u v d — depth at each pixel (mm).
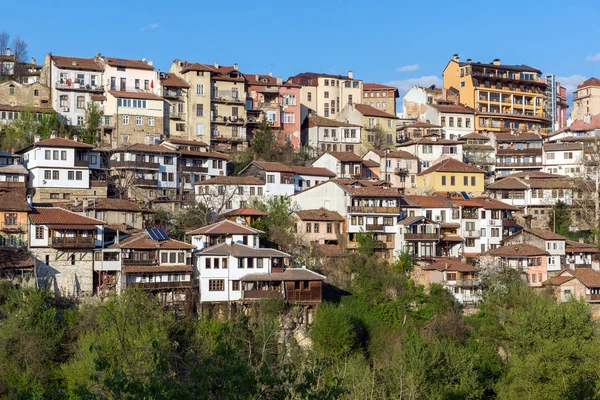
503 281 104250
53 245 87312
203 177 130250
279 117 156875
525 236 118812
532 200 139375
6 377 69625
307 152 149625
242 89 153500
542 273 113250
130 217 104438
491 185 141625
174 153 126250
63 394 46938
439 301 99375
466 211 123062
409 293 100000
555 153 160125
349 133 157750
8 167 110438
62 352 75250
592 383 77312
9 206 87562
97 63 143250
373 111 163125
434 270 105688
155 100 140250
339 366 71438
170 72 156625
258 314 86938
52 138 116375
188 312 86625
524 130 183250
